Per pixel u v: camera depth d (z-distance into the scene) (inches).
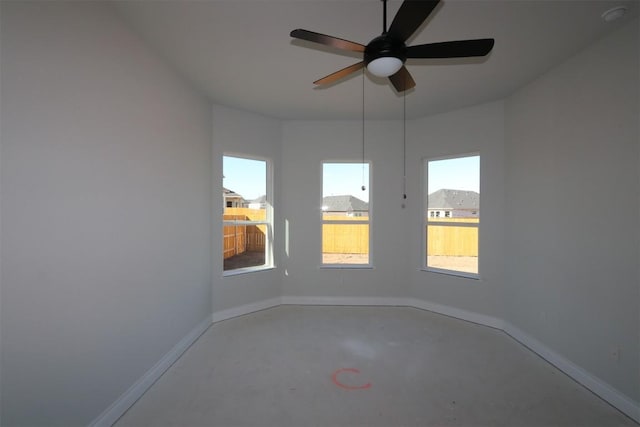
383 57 68.0
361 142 172.1
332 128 172.6
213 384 94.3
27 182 55.0
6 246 51.9
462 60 103.5
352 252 177.9
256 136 161.5
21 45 53.7
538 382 95.7
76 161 65.3
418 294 168.1
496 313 140.4
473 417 79.9
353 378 98.0
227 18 81.0
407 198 170.1
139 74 88.1
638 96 78.0
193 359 110.0
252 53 99.4
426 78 117.5
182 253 115.0
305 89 129.3
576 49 94.7
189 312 120.6
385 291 172.1
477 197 150.0
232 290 153.2
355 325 143.2
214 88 127.1
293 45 94.9
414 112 157.4
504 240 136.9
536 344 115.4
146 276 91.1
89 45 68.8
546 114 110.7
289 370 102.7
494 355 114.0
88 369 68.9
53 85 59.8
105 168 73.9
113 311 76.8
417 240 167.9
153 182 95.1
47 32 58.5
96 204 71.0
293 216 173.6
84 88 67.4
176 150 110.7
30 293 55.8
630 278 80.0
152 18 80.4
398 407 83.8
